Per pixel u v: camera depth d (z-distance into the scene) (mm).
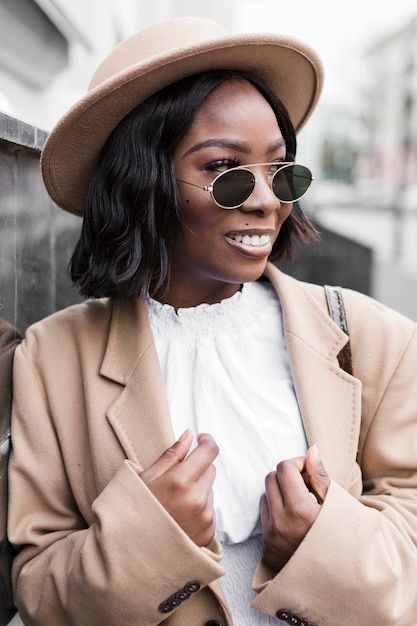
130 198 1376
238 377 1414
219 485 1339
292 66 1439
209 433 1365
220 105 1299
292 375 1433
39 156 1777
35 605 1335
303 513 1229
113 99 1331
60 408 1452
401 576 1258
